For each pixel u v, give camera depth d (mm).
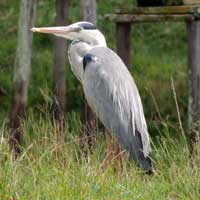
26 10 14414
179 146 11102
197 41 13789
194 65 13852
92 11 14242
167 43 20641
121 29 14844
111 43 20062
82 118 14555
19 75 14555
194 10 13570
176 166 10414
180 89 18297
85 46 12016
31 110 14117
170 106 17797
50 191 9469
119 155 11164
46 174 9984
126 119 11250
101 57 11641
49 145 10875
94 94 11547
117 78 11414
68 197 9336
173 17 13805
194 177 10125
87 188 9484
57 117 14508
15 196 9398
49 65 18953
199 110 13898
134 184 10141
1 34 20469
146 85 18422
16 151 12695
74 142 11297
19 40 14523
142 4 14453
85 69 11773
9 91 18312
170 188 10164
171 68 19219
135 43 20594
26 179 9867
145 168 10891
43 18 20203
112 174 10359
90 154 11023
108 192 9578
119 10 14430
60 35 12047
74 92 18188
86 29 12039
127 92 11344
